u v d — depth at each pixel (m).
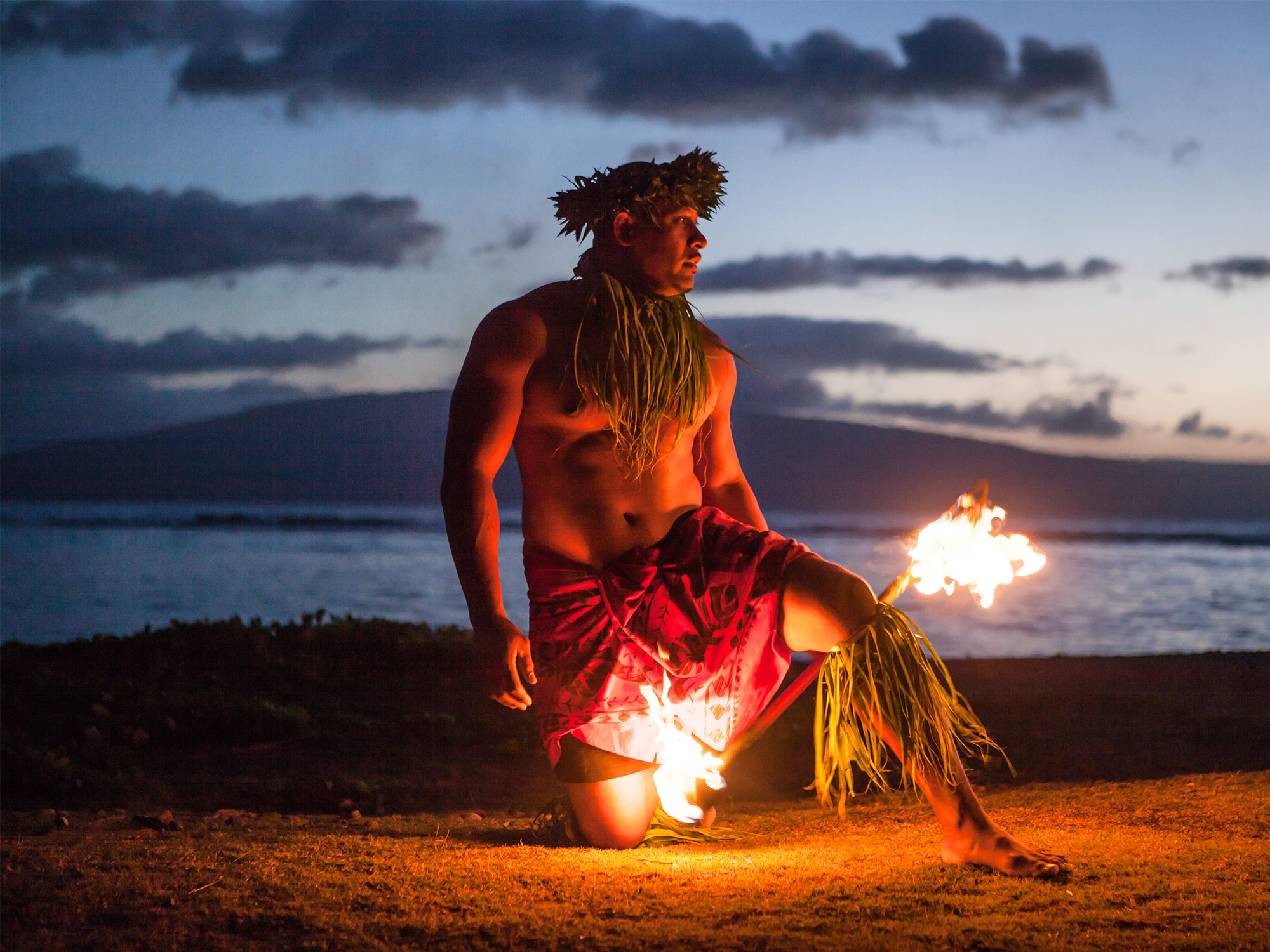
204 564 38.84
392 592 27.44
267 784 5.57
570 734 3.05
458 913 2.39
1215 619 20.94
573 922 2.30
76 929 2.37
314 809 5.20
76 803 5.24
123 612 21.45
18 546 49.59
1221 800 3.53
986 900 2.36
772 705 2.99
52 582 29.23
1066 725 6.19
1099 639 17.38
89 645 8.48
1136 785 3.95
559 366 3.08
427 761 6.05
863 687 2.73
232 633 8.68
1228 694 7.33
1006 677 8.05
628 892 2.51
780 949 2.09
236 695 7.34
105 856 2.96
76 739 6.19
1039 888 2.44
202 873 2.75
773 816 3.76
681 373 3.07
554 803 3.38
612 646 3.01
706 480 3.43
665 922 2.28
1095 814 3.44
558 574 3.05
